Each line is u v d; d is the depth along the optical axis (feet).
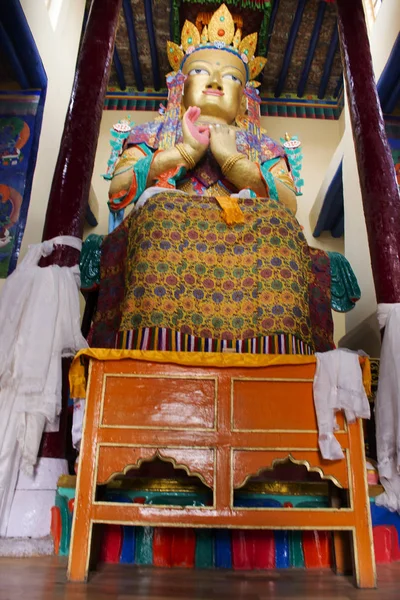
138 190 16.96
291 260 12.88
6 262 15.90
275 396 8.34
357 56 15.80
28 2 16.75
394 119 19.63
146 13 25.76
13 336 10.96
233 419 8.20
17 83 18.31
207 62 20.81
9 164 17.24
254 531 8.73
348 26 16.42
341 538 8.36
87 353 8.34
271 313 12.13
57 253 12.12
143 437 8.04
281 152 19.92
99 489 8.73
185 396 8.27
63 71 20.58
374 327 17.48
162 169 16.74
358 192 19.95
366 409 8.21
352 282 15.20
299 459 8.07
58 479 9.64
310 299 14.40
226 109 20.07
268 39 27.58
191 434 8.09
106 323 13.73
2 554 8.87
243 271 12.61
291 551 8.66
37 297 11.16
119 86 30.71
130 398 8.21
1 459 10.03
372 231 13.24
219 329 11.96
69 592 6.67
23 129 17.71
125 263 13.73
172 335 11.60
